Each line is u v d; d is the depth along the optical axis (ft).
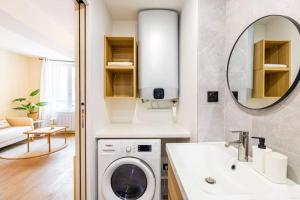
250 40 3.77
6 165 9.09
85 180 4.72
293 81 2.66
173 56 6.45
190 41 5.41
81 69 4.57
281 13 2.97
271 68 3.14
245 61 3.95
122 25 7.32
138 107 7.30
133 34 7.32
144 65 6.34
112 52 7.15
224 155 3.90
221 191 2.89
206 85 4.95
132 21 7.33
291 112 2.72
